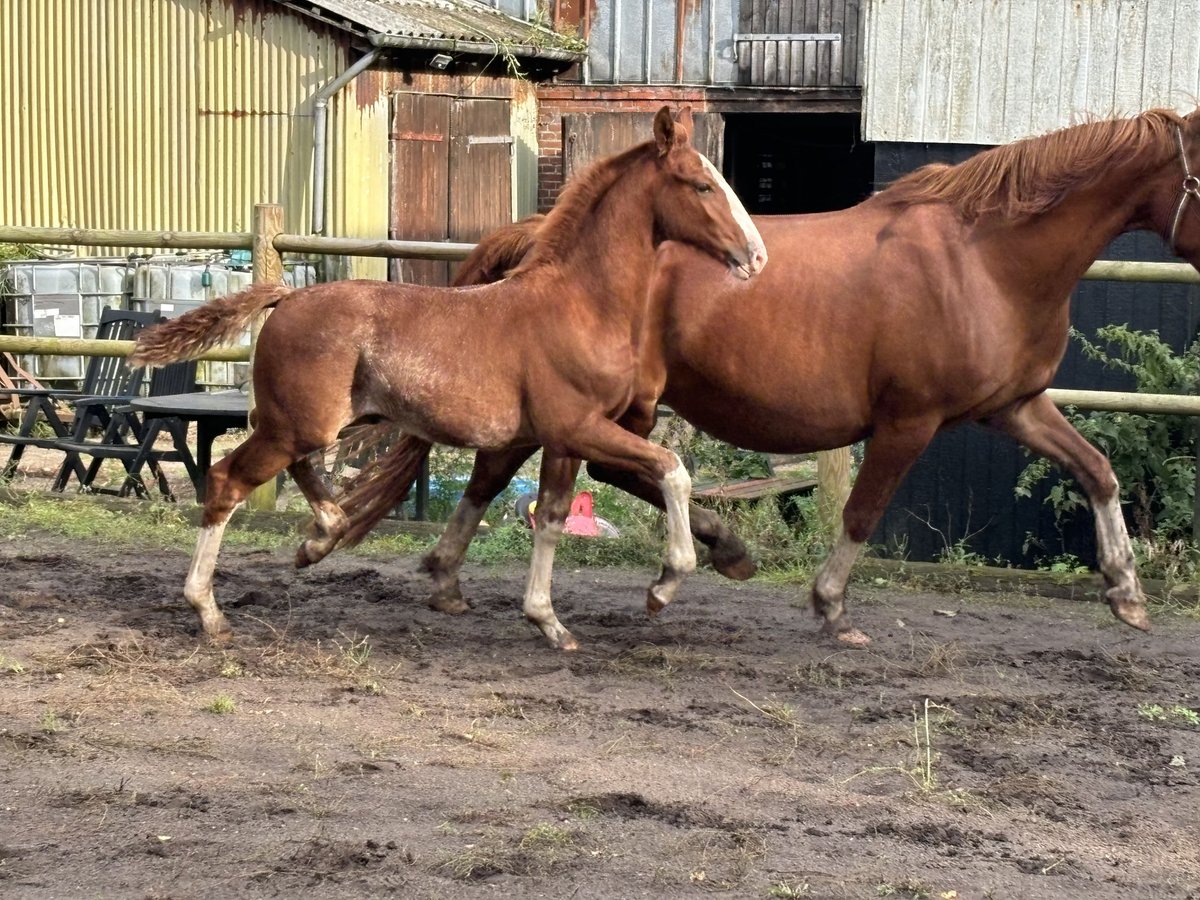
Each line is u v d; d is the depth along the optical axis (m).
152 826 4.09
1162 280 7.31
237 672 5.53
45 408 10.08
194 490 10.49
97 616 6.32
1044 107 12.23
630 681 5.70
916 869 4.01
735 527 8.23
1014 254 5.90
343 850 3.94
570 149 16.62
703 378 6.19
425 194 15.72
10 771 4.45
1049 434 6.36
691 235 5.59
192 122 15.53
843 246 6.06
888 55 12.35
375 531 8.36
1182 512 7.77
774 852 4.09
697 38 16.33
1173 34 11.99
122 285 14.59
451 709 5.25
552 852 4.00
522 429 5.71
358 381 5.65
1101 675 6.01
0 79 16.06
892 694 5.63
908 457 6.11
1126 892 3.93
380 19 14.75
